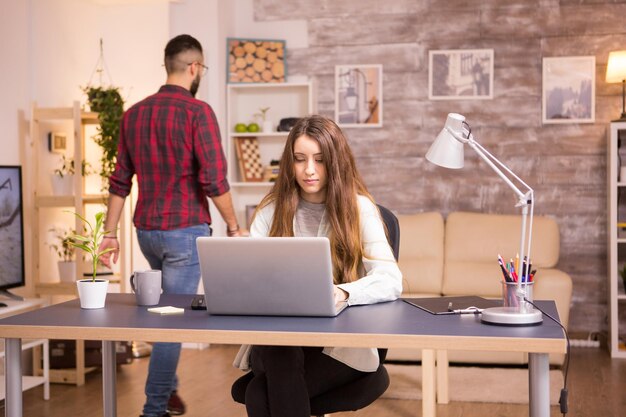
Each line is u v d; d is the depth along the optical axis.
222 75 6.14
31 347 4.65
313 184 2.51
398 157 6.27
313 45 6.37
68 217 5.39
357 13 6.30
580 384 4.63
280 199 2.58
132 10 5.85
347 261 2.53
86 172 5.38
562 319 5.04
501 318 2.10
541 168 6.10
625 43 5.98
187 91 3.79
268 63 6.30
